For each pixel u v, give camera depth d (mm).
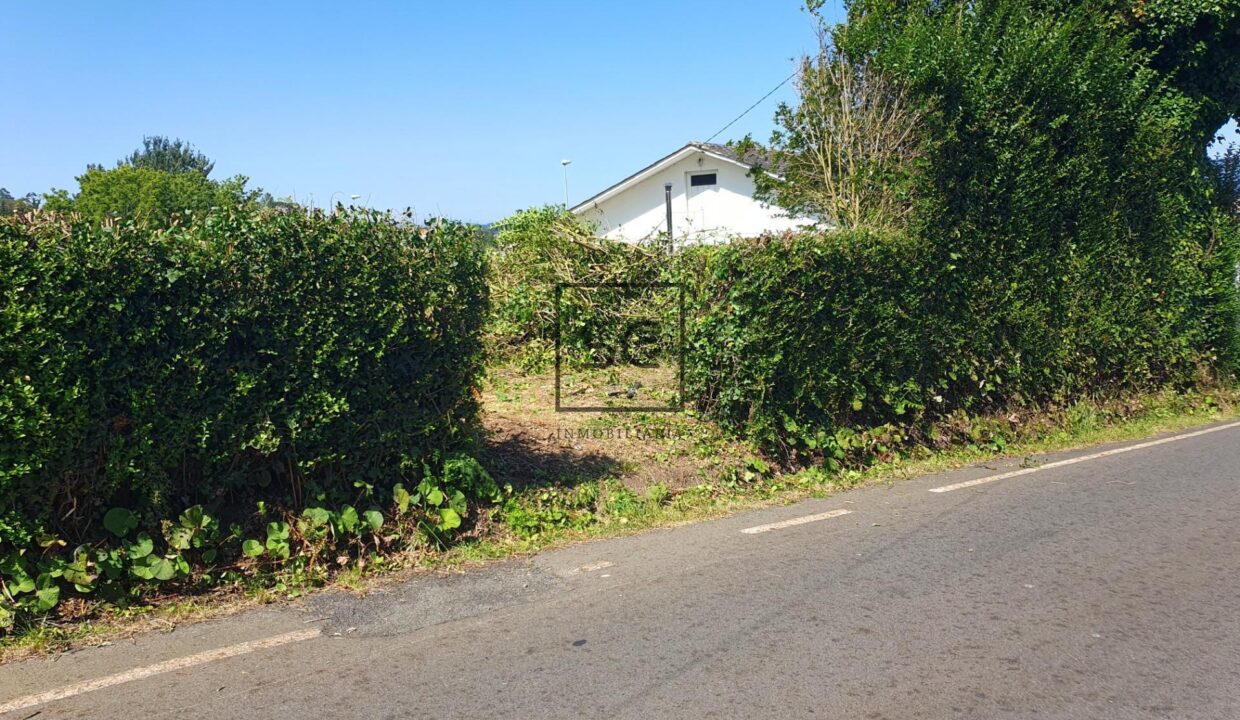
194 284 5117
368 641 4531
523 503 6656
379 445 5961
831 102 13242
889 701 3820
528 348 12406
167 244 5027
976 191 10039
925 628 4633
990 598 5082
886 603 5004
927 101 10078
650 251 13062
